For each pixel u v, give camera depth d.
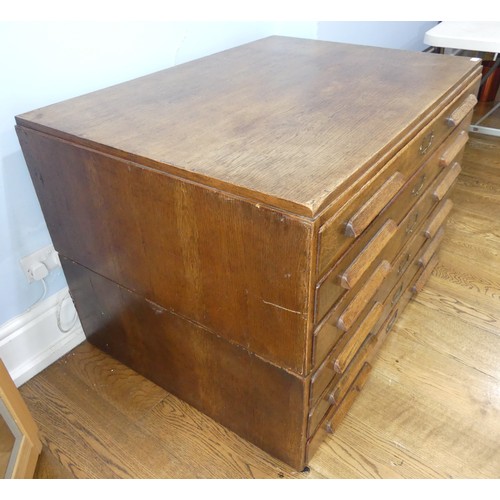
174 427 1.05
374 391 1.12
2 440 0.94
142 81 1.07
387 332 1.18
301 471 0.95
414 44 2.58
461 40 1.56
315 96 0.94
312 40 1.35
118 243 0.90
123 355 1.18
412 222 1.04
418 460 0.97
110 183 0.82
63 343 1.23
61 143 0.85
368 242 0.80
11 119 0.96
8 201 1.01
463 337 1.25
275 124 0.82
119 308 1.05
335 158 0.70
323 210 0.61
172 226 0.77
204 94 0.98
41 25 0.93
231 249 0.71
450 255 1.55
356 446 1.00
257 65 1.14
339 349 0.86
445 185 1.14
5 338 1.11
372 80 1.01
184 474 0.96
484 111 2.50
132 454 1.00
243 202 0.65
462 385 1.12
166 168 0.71
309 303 0.68
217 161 0.71
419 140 0.87
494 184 1.92
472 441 1.00
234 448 1.00
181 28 1.21
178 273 0.83
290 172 0.67
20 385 1.16
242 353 0.84
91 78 1.06
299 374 0.77
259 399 0.89
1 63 0.90
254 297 0.74
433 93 0.93
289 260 0.65
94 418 1.08
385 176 0.76
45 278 1.15
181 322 0.91
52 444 1.03
